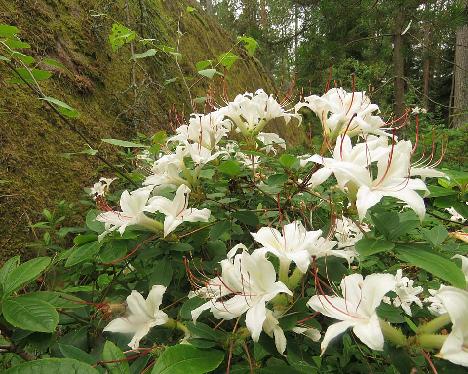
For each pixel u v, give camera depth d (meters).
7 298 0.22
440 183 0.26
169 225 0.27
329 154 0.29
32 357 0.26
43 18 0.66
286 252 0.22
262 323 0.19
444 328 0.20
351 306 0.19
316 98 0.30
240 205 0.35
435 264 0.18
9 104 0.53
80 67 0.69
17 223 0.47
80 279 0.40
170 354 0.19
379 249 0.20
